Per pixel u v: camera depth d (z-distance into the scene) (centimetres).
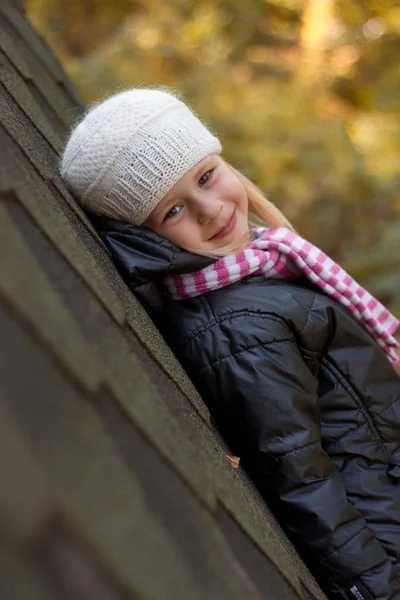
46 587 39
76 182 149
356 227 462
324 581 129
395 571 129
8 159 85
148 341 104
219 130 498
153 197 146
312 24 709
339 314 154
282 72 680
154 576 48
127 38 644
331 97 662
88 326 71
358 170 478
